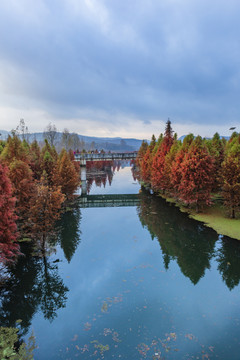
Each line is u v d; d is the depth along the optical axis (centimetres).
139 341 976
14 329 1068
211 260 1803
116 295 1344
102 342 978
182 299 1291
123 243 2189
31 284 1529
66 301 1302
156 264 1745
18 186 2208
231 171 2534
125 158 6988
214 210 3138
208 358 873
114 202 4250
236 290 1384
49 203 1866
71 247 2106
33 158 3959
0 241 1456
